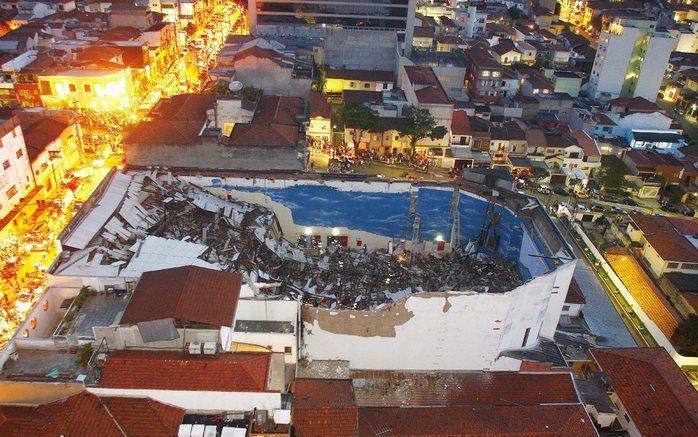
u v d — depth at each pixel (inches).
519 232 2468.0
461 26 6929.1
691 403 1964.8
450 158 3971.5
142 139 2977.4
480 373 2020.2
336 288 2362.2
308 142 3476.9
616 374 2097.7
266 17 5610.2
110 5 6309.1
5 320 2172.7
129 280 1840.6
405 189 2637.8
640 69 5329.7
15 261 2514.8
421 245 2748.5
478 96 5012.3
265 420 1523.1
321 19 5639.8
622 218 3523.6
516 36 6550.2
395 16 5625.0
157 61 5275.6
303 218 2714.1
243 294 1806.1
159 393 1487.5
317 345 1935.3
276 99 3897.6
